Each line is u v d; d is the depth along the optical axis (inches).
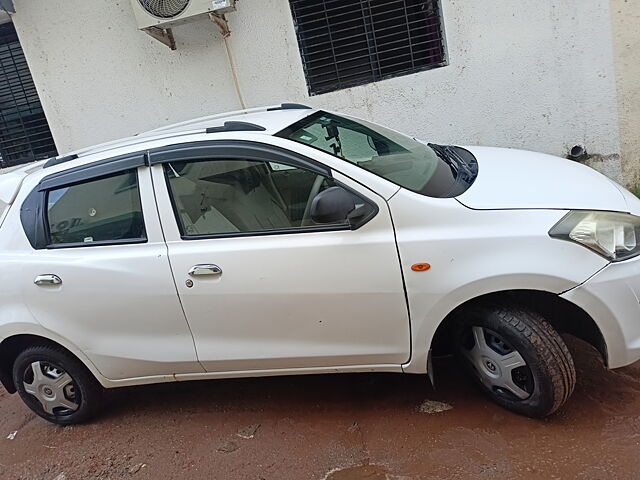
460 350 113.8
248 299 109.3
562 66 205.9
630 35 196.9
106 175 119.0
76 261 119.4
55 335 124.5
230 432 122.8
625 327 98.2
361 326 107.0
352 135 126.5
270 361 114.6
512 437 104.5
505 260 97.3
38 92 230.8
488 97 213.5
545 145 216.7
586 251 96.6
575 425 105.0
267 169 110.3
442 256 99.7
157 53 220.8
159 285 113.6
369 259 102.3
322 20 215.2
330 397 128.2
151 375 124.3
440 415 114.5
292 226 107.9
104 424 136.0
